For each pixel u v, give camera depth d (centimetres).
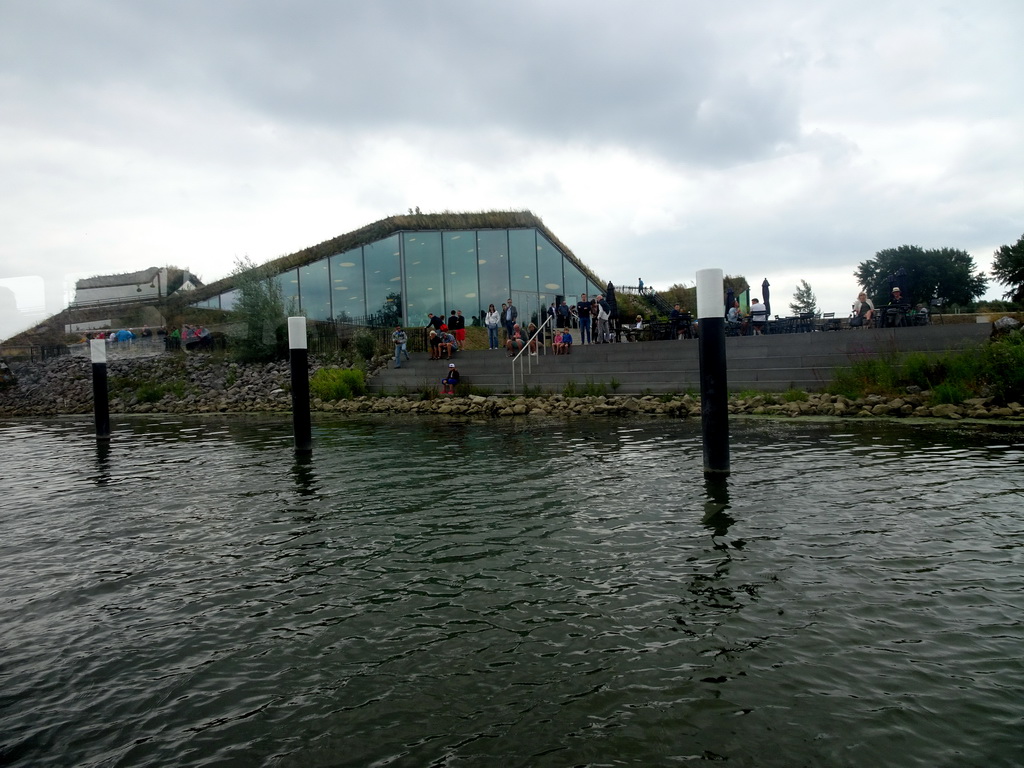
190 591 500
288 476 963
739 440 1146
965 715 301
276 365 2967
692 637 387
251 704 336
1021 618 399
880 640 376
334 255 3247
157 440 1543
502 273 3167
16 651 406
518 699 329
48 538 666
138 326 3750
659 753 281
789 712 308
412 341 2916
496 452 1121
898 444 1039
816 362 1792
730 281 3888
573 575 498
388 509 730
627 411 1731
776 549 539
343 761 286
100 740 310
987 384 1480
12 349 3675
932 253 5978
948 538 554
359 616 439
